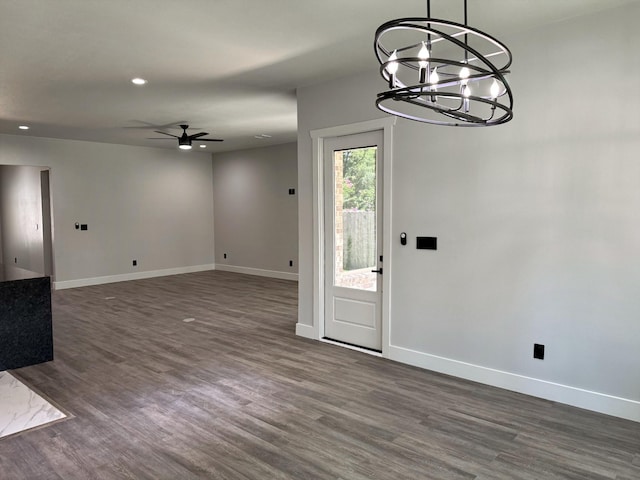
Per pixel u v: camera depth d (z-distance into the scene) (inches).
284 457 105.7
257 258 389.4
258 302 278.2
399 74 160.9
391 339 172.1
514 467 100.9
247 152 388.8
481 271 147.2
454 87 148.4
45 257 350.0
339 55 152.3
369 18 122.8
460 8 117.5
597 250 125.0
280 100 214.1
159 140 334.3
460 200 150.3
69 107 225.1
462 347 153.3
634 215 119.0
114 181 354.3
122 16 120.3
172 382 151.3
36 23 124.2
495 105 74.6
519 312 139.9
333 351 182.4
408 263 165.0
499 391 142.3
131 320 233.8
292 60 157.3
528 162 135.4
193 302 278.5
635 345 120.7
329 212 191.5
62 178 326.0
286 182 360.8
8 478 98.0
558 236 131.3
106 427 120.5
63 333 209.9
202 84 186.1
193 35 134.0
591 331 127.2
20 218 388.5
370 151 175.9
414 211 161.8
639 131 117.4
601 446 109.3
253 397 139.1
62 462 104.0
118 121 261.7
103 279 350.3
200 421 123.6
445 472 99.2
